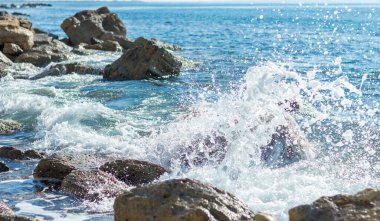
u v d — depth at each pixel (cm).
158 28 6347
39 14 11994
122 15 12512
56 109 1474
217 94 1761
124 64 2153
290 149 1017
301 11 11256
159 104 1611
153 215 625
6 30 2753
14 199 859
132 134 1257
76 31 3488
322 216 571
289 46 3209
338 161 1005
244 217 626
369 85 1806
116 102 1655
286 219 726
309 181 882
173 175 951
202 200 634
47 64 2612
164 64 2153
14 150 1109
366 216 561
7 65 2403
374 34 3738
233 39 4078
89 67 2317
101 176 905
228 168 954
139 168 947
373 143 1123
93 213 791
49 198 861
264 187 861
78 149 1159
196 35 4822
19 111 1521
